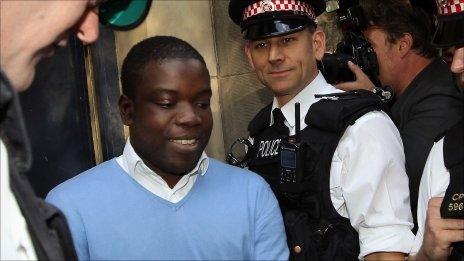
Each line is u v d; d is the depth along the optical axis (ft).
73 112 10.38
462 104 7.49
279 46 7.25
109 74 10.68
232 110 11.64
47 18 3.85
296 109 7.04
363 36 8.47
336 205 6.72
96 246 5.05
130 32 10.87
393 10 8.22
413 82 8.04
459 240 5.76
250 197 5.32
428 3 8.27
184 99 5.09
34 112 10.12
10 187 3.63
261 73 7.44
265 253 5.28
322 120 6.77
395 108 8.02
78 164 10.43
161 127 5.08
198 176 5.31
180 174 5.21
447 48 6.40
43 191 10.24
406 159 7.46
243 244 5.17
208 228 5.13
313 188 6.73
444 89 7.63
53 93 10.23
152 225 5.10
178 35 11.39
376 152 6.51
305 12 7.29
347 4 8.56
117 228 5.08
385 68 8.37
